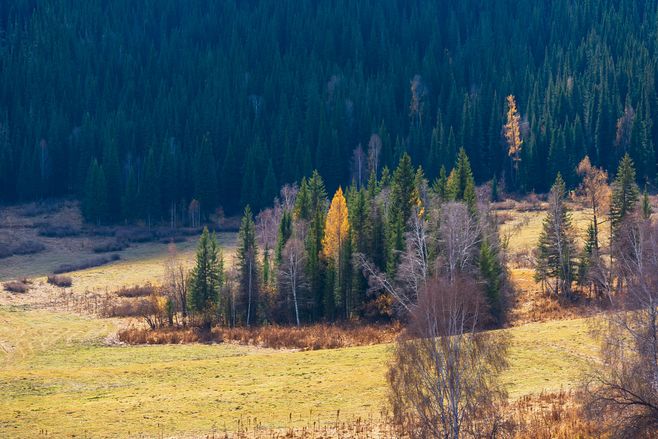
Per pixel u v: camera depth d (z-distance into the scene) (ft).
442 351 118.32
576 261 309.01
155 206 542.57
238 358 218.38
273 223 424.05
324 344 250.37
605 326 143.43
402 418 118.21
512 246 372.38
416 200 310.45
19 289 360.07
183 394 180.34
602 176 332.80
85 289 367.04
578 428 133.39
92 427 156.66
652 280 130.11
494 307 250.37
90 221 538.47
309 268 304.50
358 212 312.29
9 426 157.48
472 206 299.79
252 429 152.97
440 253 266.16
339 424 153.17
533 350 200.44
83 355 247.50
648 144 508.94
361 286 296.51
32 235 503.61
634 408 126.41
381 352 215.10
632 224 236.63
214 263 309.83
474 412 115.34
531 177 512.63
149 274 400.88
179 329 287.07
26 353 251.19
